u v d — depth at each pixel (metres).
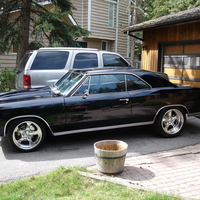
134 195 3.01
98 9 17.70
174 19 7.73
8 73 9.82
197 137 5.64
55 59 7.03
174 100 5.45
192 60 8.63
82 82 4.98
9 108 4.46
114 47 19.59
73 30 10.22
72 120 4.81
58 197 3.01
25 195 3.06
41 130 4.74
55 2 10.71
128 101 5.13
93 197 2.96
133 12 19.98
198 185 3.38
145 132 6.02
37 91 5.54
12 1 10.46
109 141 4.00
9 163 4.20
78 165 4.12
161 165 4.07
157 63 10.05
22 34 10.37
